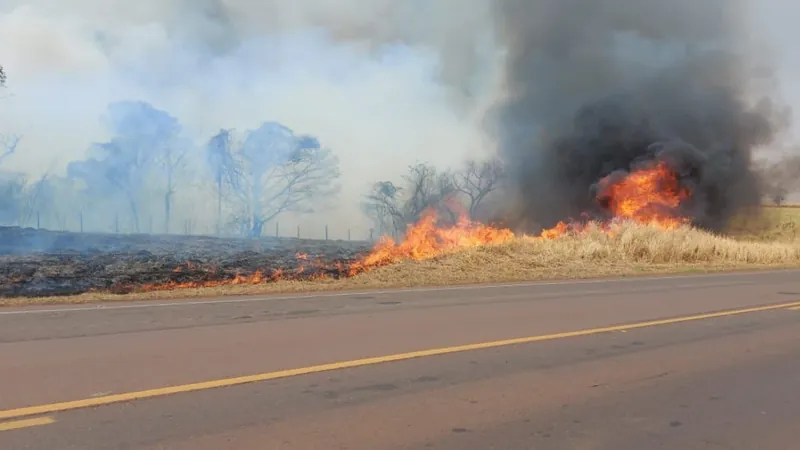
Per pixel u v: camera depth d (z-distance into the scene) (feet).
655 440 16.17
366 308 38.04
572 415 18.01
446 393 19.85
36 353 24.71
